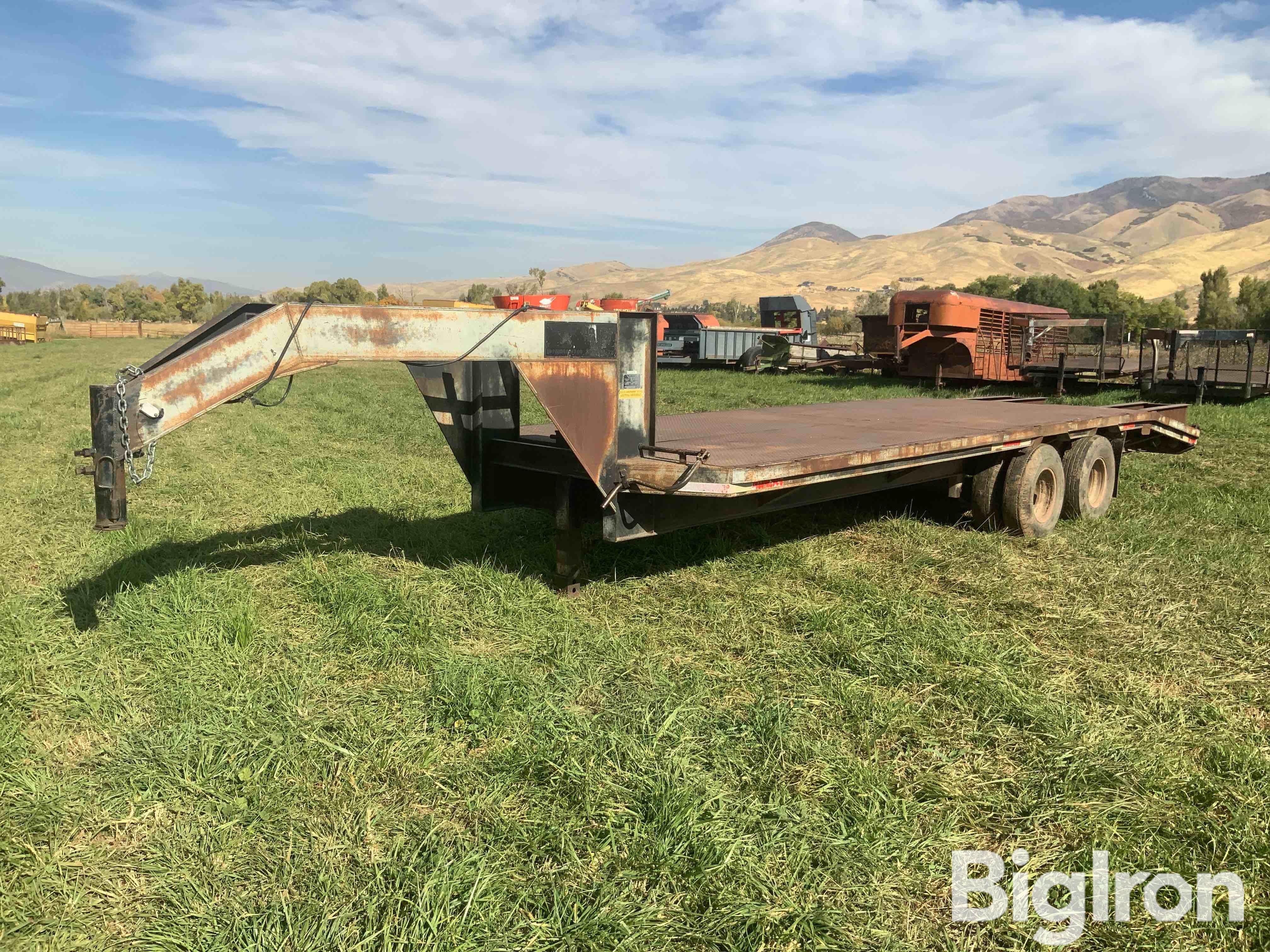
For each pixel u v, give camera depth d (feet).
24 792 9.62
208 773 10.06
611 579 17.24
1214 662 13.56
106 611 14.98
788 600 16.10
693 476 13.97
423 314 12.51
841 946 7.53
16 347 145.89
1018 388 61.82
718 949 7.49
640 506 15.43
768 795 9.75
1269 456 34.55
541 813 9.37
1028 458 20.93
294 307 11.58
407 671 13.07
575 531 16.02
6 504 23.62
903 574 18.01
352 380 72.64
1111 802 9.62
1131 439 27.12
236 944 7.43
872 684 12.66
